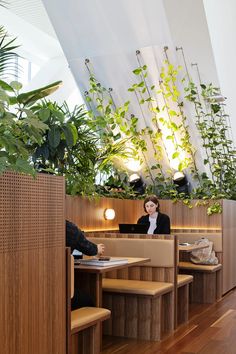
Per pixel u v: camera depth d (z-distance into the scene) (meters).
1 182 2.66
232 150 8.73
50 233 3.08
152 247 5.16
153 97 7.21
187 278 5.59
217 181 8.09
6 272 2.68
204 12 6.15
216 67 7.11
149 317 4.85
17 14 7.50
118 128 7.54
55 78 9.01
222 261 7.26
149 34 6.39
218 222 7.37
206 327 5.29
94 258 4.63
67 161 5.52
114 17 6.23
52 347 3.09
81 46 6.76
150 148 7.82
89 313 3.82
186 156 7.83
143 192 8.18
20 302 2.79
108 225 6.82
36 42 8.48
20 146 2.79
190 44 6.57
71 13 6.32
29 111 2.90
